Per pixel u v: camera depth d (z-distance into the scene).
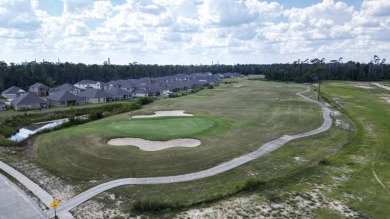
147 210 22.33
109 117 62.41
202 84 147.88
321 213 21.48
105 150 36.62
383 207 22.16
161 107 72.31
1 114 69.12
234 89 115.00
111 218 21.45
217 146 37.53
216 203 23.23
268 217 21.09
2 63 127.25
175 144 39.06
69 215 22.14
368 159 32.28
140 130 46.25
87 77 156.00
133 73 185.12
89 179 28.91
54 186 27.84
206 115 59.22
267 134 43.16
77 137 42.97
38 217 21.98
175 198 24.06
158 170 30.20
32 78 126.06
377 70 158.75
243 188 25.50
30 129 58.50
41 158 35.72
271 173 29.27
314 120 52.34
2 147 41.12
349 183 26.36
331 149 36.12
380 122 49.56
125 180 28.06
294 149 36.22
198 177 28.39
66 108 79.19
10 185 28.06
